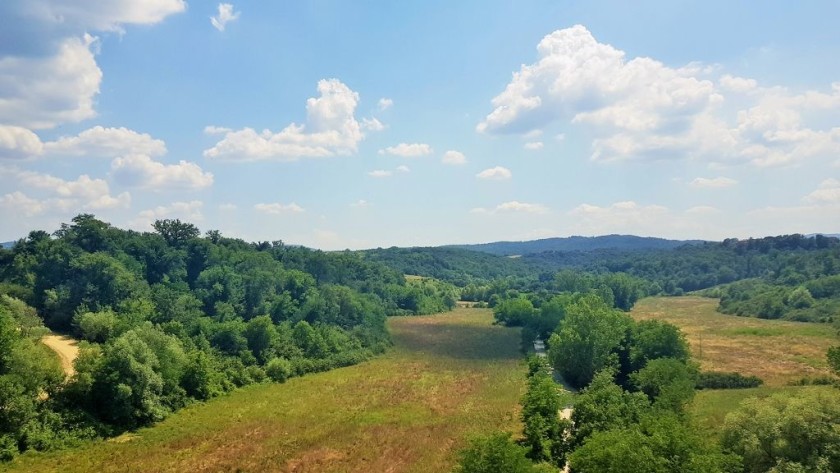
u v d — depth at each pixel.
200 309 113.50
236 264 132.62
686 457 33.19
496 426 65.50
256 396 82.38
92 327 88.06
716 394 71.44
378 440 61.62
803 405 39.44
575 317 87.38
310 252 172.12
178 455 56.69
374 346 120.06
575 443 50.59
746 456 39.81
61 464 53.28
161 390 71.50
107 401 65.25
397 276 197.75
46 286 102.81
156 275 121.44
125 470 52.31
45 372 62.12
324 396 82.62
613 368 77.06
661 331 80.38
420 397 81.94
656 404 51.69
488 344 129.88
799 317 141.75
